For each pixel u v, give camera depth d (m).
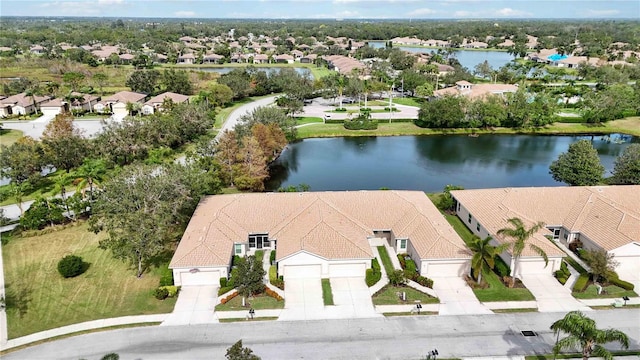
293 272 43.47
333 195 54.66
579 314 30.55
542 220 51.41
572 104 128.00
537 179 76.19
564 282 43.09
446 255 43.38
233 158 66.94
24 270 45.00
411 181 74.94
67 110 115.69
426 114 105.75
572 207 53.03
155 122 82.56
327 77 142.25
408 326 37.06
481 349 34.53
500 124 108.69
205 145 69.94
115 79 154.75
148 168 50.62
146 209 44.00
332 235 45.16
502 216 50.62
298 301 40.09
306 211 50.38
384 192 55.69
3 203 62.50
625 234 46.19
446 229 48.25
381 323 37.41
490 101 107.44
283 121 89.31
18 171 64.12
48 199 60.53
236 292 40.69
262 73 148.62
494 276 44.38
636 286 42.81
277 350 34.19
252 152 65.81
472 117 106.56
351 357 33.59
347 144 97.38
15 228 53.59
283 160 86.19
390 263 46.62
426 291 41.66
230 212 50.53
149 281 43.06
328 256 42.91
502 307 39.59
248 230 48.22
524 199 54.53
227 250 43.81
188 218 52.78
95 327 36.53
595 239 47.50
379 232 52.00
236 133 74.00
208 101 120.31
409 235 47.53
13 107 111.06
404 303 39.59
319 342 35.09
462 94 115.31
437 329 36.72
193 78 150.38
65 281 43.06
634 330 36.62
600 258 41.97
